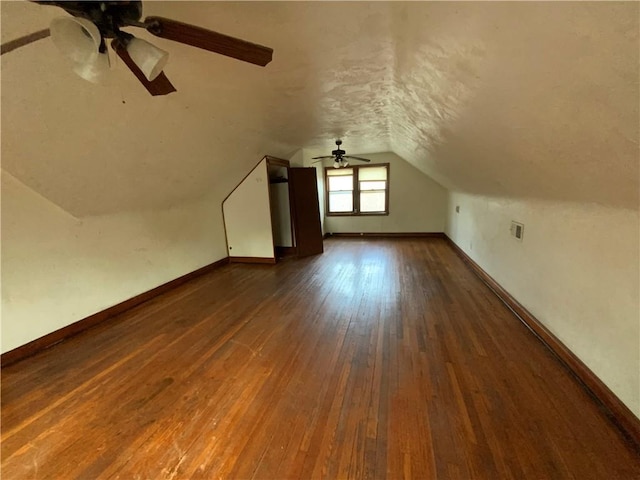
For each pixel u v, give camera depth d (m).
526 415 1.61
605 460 1.34
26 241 2.38
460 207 5.32
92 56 1.10
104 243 3.03
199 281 4.22
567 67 1.00
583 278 1.88
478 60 1.33
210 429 1.58
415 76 2.01
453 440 1.47
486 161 2.51
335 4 1.38
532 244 2.58
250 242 5.11
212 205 4.80
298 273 4.46
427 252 5.53
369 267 4.65
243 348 2.38
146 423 1.63
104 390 1.92
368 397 1.79
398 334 2.53
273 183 5.72
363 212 7.35
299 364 2.14
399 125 3.70
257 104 2.75
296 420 1.63
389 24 1.54
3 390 1.94
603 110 1.03
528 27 0.97
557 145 1.45
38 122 1.79
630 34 0.75
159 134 2.57
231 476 1.32
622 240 1.54
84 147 2.17
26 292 2.38
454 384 1.88
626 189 1.35
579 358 1.92
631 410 1.49
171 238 3.94
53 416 1.70
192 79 2.12
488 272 3.76
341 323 2.77
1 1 1.19
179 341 2.53
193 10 1.44
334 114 3.32
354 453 1.42
